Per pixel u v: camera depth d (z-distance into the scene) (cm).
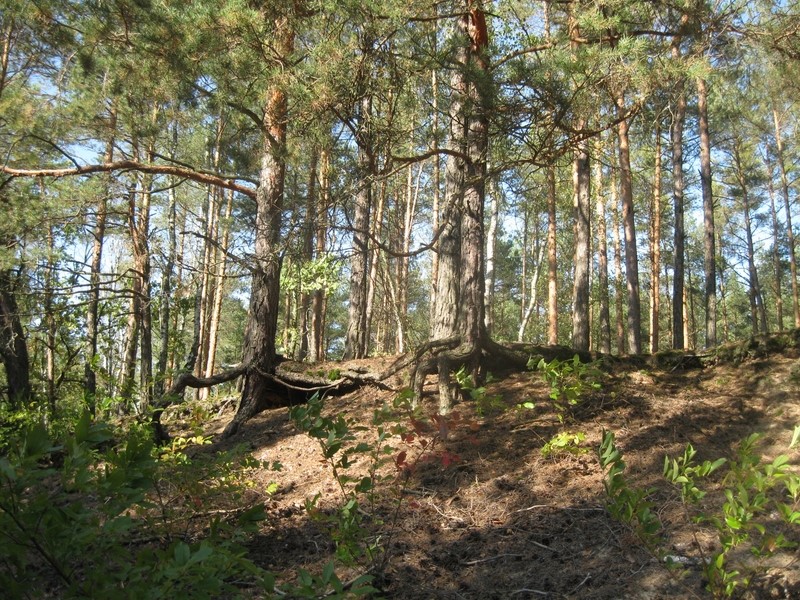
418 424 450
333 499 591
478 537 501
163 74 849
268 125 896
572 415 686
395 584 434
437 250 926
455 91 738
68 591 257
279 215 969
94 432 270
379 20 692
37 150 1057
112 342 1171
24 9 974
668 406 701
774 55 823
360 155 807
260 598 409
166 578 258
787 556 407
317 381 945
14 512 247
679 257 1559
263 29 738
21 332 1102
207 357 2286
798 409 640
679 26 784
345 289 2891
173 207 1698
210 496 486
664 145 2047
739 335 4162
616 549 455
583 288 1248
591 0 720
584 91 682
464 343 800
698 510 484
